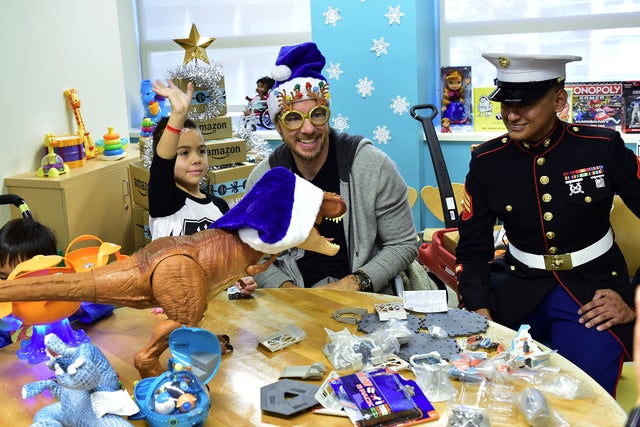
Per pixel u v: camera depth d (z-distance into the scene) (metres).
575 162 2.09
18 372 1.61
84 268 1.90
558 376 1.47
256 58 4.63
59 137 3.06
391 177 2.30
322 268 2.30
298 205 1.52
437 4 4.21
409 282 2.37
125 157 3.27
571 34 4.01
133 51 4.79
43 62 3.11
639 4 3.86
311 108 2.14
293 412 1.38
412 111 3.02
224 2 4.60
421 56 3.95
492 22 4.13
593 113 3.75
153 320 1.86
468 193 2.24
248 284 1.96
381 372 1.49
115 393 1.34
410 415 1.36
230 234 1.52
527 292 2.12
